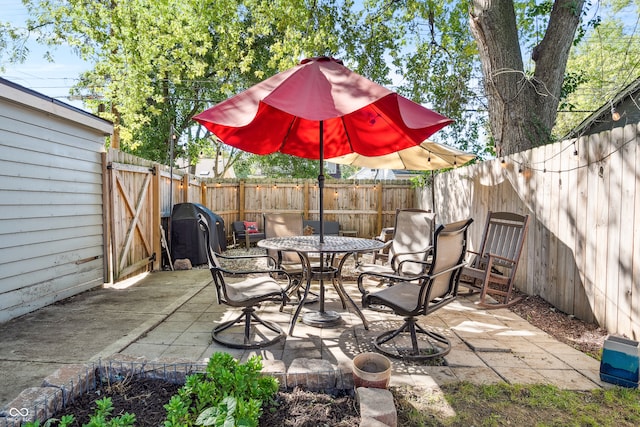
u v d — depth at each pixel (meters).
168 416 1.52
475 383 2.19
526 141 5.20
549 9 6.44
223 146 15.80
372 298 2.67
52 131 3.83
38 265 3.64
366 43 8.91
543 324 3.30
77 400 1.82
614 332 2.93
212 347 2.70
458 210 6.37
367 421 1.55
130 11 9.80
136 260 5.41
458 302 4.05
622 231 2.84
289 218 4.63
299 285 3.57
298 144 4.35
